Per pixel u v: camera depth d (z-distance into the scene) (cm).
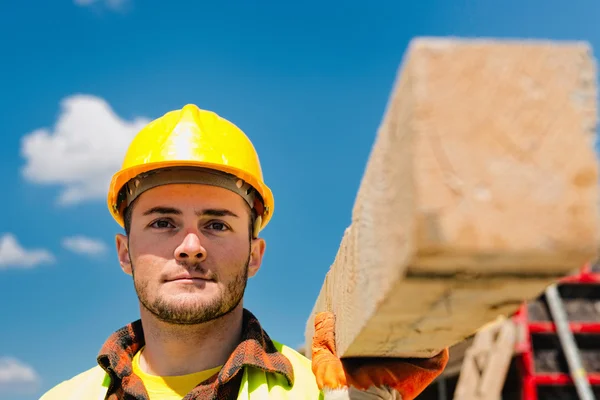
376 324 118
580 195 78
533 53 82
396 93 94
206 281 193
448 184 77
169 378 199
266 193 233
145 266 196
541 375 603
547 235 77
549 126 80
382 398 160
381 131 110
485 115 80
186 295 189
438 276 85
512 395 607
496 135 79
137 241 201
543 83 82
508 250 76
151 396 196
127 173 215
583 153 79
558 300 625
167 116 223
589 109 81
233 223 202
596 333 633
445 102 80
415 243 77
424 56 81
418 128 79
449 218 76
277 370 189
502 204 77
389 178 98
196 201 197
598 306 653
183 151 203
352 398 161
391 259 94
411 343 136
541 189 78
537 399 603
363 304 123
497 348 546
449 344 134
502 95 81
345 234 161
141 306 208
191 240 192
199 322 194
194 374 198
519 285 87
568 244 77
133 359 214
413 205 78
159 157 202
